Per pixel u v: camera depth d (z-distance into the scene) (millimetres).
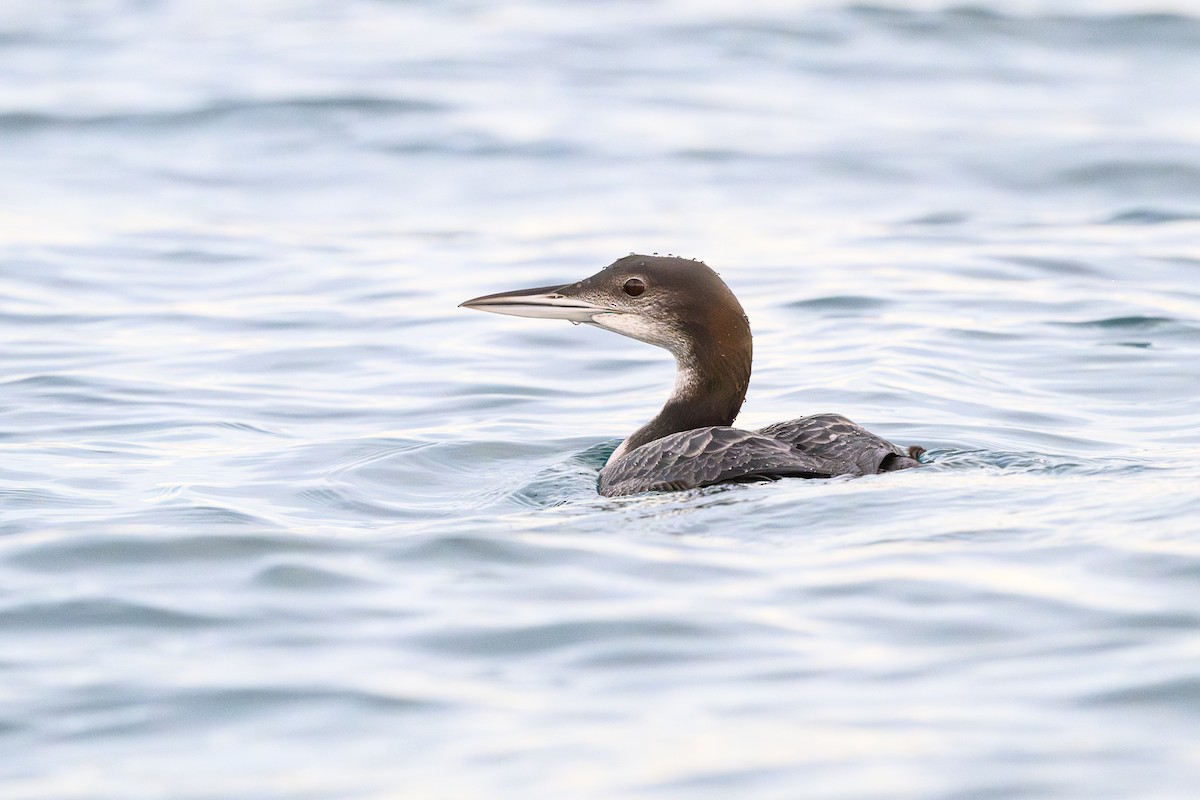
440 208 22609
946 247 20078
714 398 12086
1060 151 24781
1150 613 7871
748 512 9688
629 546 9219
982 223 21516
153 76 29750
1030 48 31547
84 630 8164
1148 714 6828
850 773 6406
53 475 11922
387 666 7625
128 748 6871
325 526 10422
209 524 10344
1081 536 8977
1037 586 8281
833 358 15430
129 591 8703
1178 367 14859
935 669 7363
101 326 16969
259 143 25922
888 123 26875
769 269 19156
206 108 27484
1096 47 31531
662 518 9727
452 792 6395
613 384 14984
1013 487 10047
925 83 29531
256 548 9383
